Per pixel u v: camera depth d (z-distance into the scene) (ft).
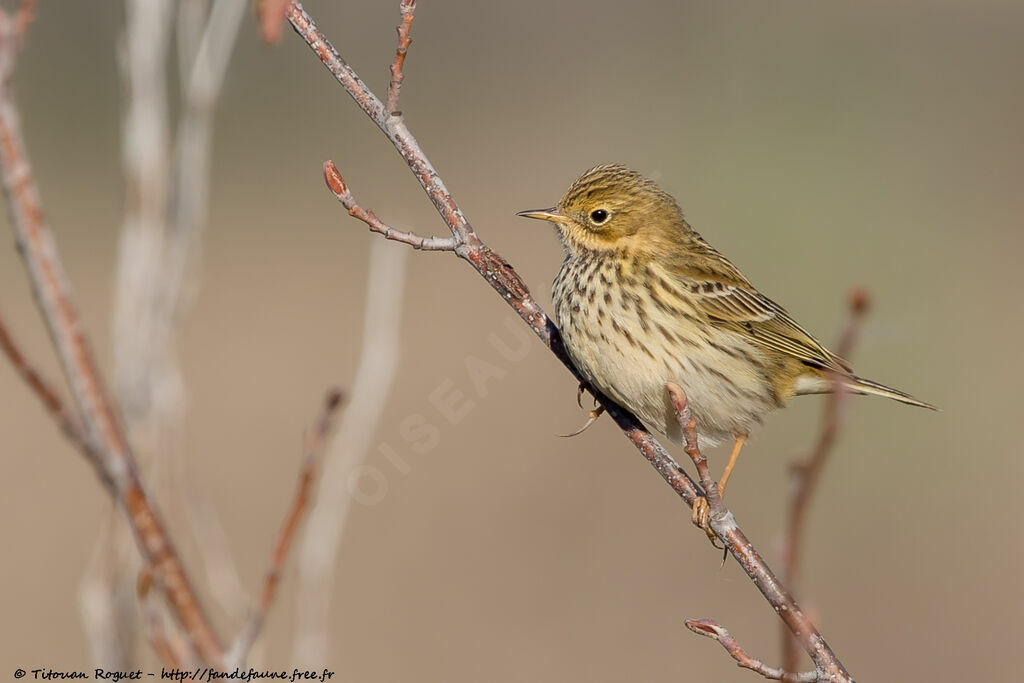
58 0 64.80
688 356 27.55
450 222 22.65
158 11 24.23
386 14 71.51
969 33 75.20
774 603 19.84
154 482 22.04
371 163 65.16
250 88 66.80
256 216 61.41
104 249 56.44
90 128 63.52
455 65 72.43
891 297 57.41
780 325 29.01
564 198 29.22
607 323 27.27
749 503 48.57
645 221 28.73
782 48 73.20
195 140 23.75
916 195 63.62
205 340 54.65
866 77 71.36
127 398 22.27
